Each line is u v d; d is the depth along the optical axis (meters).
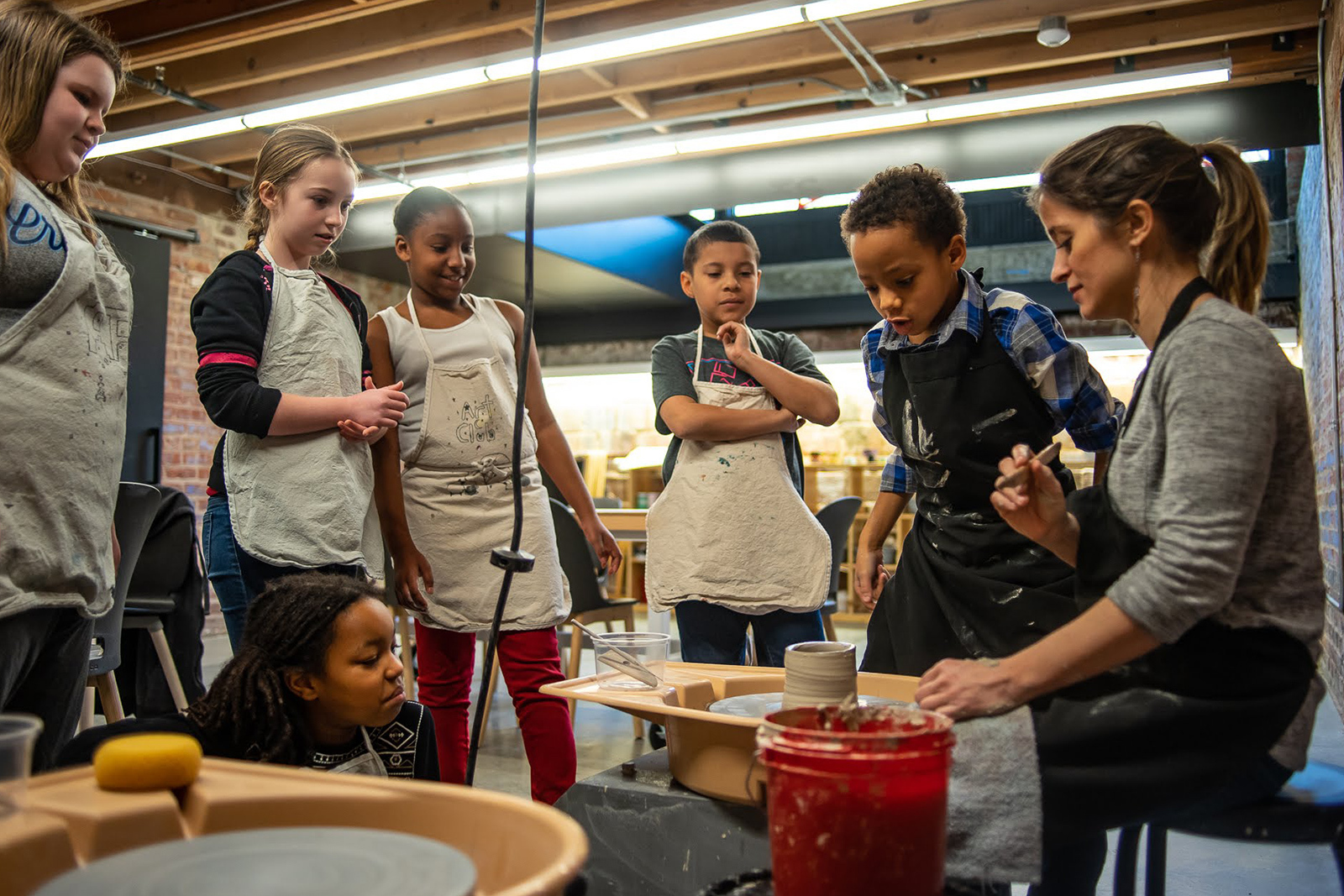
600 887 1.23
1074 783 1.02
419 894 0.55
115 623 2.48
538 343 9.62
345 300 1.92
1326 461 4.38
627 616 3.87
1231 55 4.88
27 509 1.35
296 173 1.85
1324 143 4.19
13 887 0.62
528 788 2.93
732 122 5.96
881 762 0.80
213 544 1.76
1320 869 2.30
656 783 1.25
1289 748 1.04
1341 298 3.45
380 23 4.77
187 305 6.41
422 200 2.07
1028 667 1.03
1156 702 1.04
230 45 4.71
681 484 2.09
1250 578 1.05
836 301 8.53
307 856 0.61
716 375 2.16
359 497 1.78
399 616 4.15
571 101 5.36
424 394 2.02
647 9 4.41
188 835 0.70
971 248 9.01
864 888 0.81
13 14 1.42
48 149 1.45
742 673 1.48
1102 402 1.55
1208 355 1.01
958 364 1.51
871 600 1.85
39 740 1.44
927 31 4.63
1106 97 4.90
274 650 1.34
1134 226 1.13
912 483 1.83
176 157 6.19
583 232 7.34
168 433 6.14
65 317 1.41
